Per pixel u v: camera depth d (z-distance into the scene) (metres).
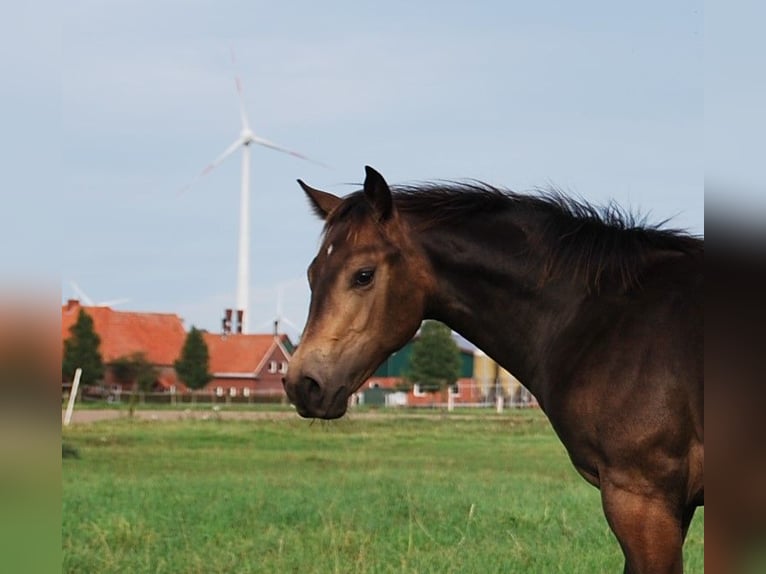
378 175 4.76
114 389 62.16
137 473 16.23
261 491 12.73
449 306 5.04
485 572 7.38
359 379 4.73
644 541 4.50
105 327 69.94
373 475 15.66
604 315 4.77
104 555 8.10
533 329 4.96
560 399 4.82
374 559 7.85
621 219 4.98
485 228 5.02
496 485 13.76
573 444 4.81
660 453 4.48
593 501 11.54
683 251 4.83
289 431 30.09
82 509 10.73
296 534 9.10
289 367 4.67
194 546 8.60
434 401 59.81
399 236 4.88
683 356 4.50
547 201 5.08
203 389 67.50
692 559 7.76
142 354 64.31
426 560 7.70
